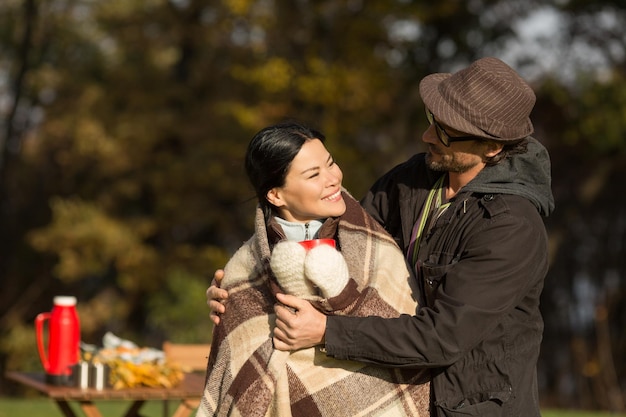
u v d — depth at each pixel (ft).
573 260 68.13
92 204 72.13
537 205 12.38
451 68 69.56
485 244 11.83
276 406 11.89
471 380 11.90
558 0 67.31
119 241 69.26
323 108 67.41
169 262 71.15
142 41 75.25
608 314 67.10
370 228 12.76
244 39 73.05
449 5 64.28
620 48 66.95
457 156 12.37
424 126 69.05
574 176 67.56
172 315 57.82
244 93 72.64
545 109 67.67
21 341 70.23
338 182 12.59
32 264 77.71
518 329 12.09
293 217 12.81
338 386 11.92
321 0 64.13
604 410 65.77
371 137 70.54
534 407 12.17
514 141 12.31
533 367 12.26
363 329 11.53
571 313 67.87
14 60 79.92
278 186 12.50
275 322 12.05
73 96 75.46
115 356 19.93
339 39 65.16
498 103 12.10
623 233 66.95
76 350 20.02
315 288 11.78
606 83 64.69
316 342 11.69
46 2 77.61
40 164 77.92
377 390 12.01
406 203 13.30
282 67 63.00
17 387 70.44
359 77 63.57
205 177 70.64
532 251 11.88
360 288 12.14
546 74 66.39
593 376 66.69
